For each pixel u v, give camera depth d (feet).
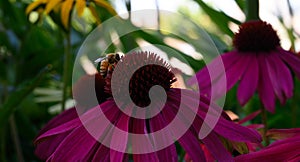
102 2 1.48
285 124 1.69
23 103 1.95
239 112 1.61
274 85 1.26
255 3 1.48
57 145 0.91
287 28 1.58
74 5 1.47
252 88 1.26
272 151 0.82
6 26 2.08
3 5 2.04
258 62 1.35
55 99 1.97
